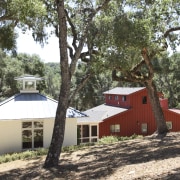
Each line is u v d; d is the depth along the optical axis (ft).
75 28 55.62
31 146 72.23
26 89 77.61
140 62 68.95
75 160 46.75
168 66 169.48
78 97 189.37
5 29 47.39
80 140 107.04
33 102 75.20
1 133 69.62
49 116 72.02
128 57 54.03
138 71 71.51
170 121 124.06
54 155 41.86
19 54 162.30
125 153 47.21
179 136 62.80
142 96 122.11
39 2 44.65
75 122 75.36
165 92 195.62
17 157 56.65
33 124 72.38
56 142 42.09
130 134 119.44
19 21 47.16
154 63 135.85
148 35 48.32
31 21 48.55
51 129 73.56
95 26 49.44
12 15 43.60
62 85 42.68
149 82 70.23
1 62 133.28
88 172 36.42
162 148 46.88
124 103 125.29
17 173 41.70
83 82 50.75
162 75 189.37
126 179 29.09
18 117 69.87
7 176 40.57
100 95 197.67
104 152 51.06
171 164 32.55
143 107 122.21
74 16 56.08
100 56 51.65
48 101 76.74
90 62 51.78
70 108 75.56
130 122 119.65
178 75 182.39
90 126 109.40
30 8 42.32
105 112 121.90
